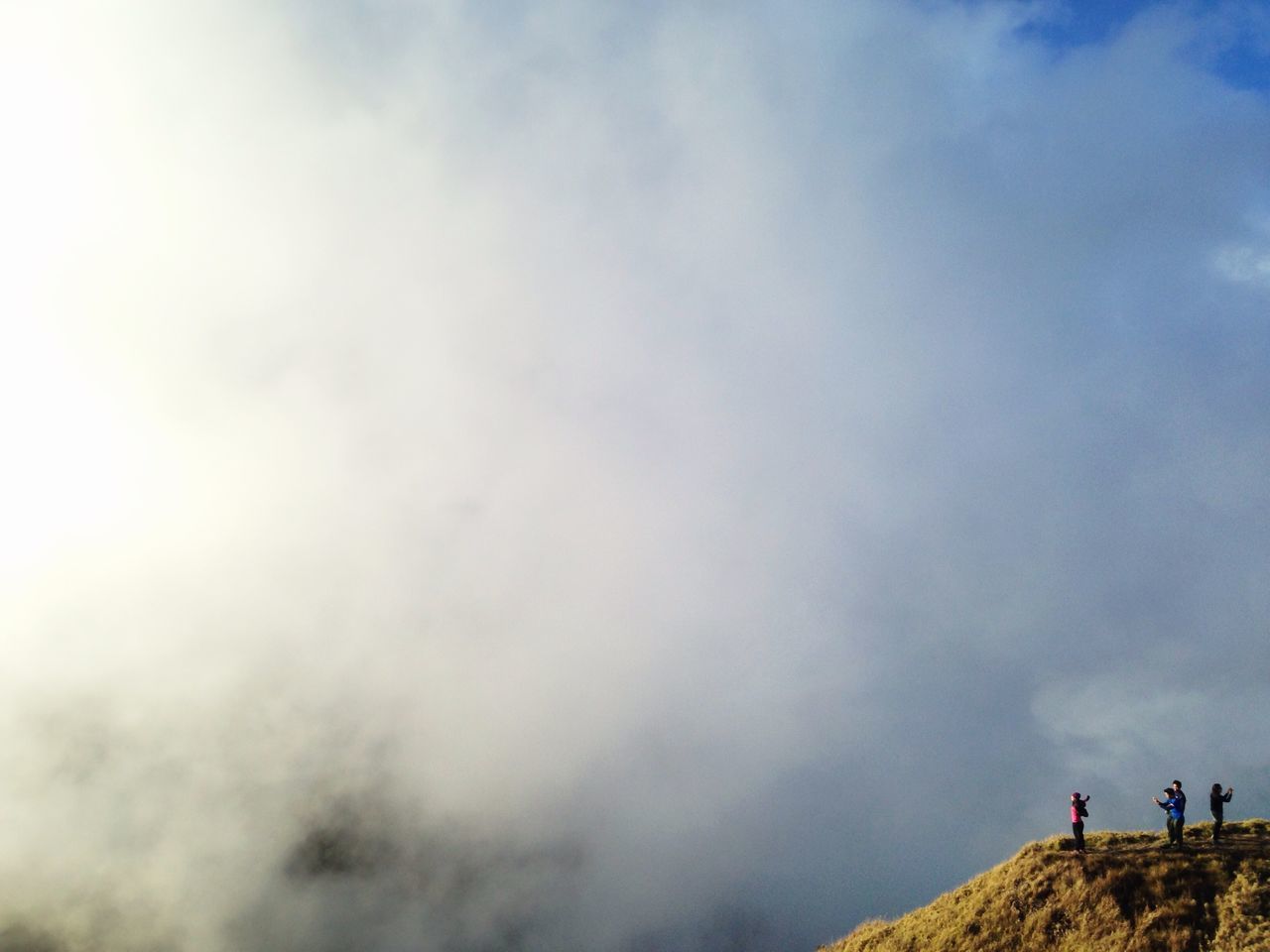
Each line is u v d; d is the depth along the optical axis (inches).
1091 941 1069.1
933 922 1296.8
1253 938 970.7
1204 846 1177.4
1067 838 1342.3
